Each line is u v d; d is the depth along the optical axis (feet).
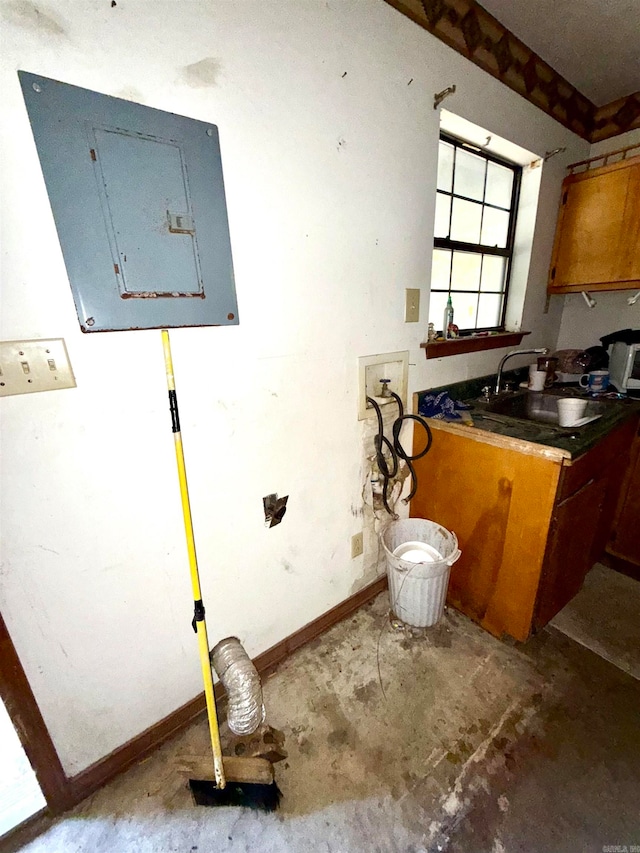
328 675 4.61
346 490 4.98
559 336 7.98
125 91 2.55
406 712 4.15
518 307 6.89
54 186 2.43
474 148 5.58
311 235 3.75
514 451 4.39
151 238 2.83
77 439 2.87
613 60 5.31
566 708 4.13
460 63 4.53
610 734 3.87
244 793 3.40
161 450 3.30
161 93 2.68
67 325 2.67
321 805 3.39
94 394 2.87
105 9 2.39
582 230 6.53
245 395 3.69
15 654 2.91
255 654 4.58
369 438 5.02
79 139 2.45
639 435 5.52
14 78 2.21
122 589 3.36
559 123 6.17
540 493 4.21
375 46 3.74
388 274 4.57
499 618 4.98
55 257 2.53
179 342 3.18
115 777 3.64
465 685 4.43
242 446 3.80
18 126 2.27
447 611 5.56
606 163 6.78
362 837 3.18
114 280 2.75
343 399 4.55
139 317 2.92
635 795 3.37
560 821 3.22
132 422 3.10
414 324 5.09
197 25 2.72
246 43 2.96
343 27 3.47
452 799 3.40
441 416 5.28
